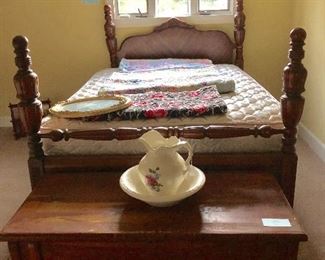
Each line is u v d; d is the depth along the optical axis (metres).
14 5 3.49
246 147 1.70
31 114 1.63
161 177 1.30
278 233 1.20
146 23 3.55
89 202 1.42
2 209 2.36
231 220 1.27
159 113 1.78
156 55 3.55
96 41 3.59
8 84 3.73
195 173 1.46
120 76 2.90
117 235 1.22
